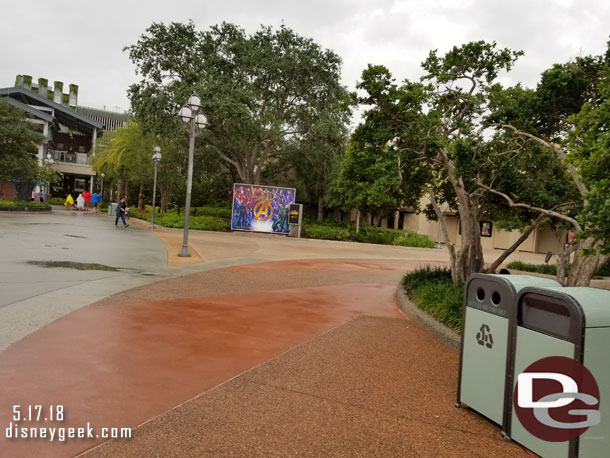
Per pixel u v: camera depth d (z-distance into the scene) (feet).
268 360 15.26
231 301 24.79
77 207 148.05
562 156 20.74
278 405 11.69
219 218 99.71
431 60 27.99
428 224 119.03
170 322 19.30
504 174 26.81
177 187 122.01
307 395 12.48
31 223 67.82
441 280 29.40
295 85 91.25
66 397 11.23
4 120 95.86
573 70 23.50
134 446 9.20
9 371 12.60
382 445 9.96
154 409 10.95
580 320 8.89
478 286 11.90
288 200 84.69
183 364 14.29
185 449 9.21
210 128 85.51
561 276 27.55
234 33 87.71
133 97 83.41
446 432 10.81
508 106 25.16
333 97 89.71
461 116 28.32
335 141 90.02
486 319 11.47
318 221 111.24
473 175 26.89
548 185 27.45
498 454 9.91
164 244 52.95
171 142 102.83
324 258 53.47
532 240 107.76
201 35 86.94
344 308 25.08
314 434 10.25
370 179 25.76
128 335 16.93
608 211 11.46
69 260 34.50
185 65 83.97
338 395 12.62
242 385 12.89
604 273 51.70
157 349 15.57
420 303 23.79
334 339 18.51
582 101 24.63
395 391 13.20
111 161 118.42
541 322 9.92
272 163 115.85
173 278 30.71
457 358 16.80
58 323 17.67
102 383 12.26
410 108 25.23
